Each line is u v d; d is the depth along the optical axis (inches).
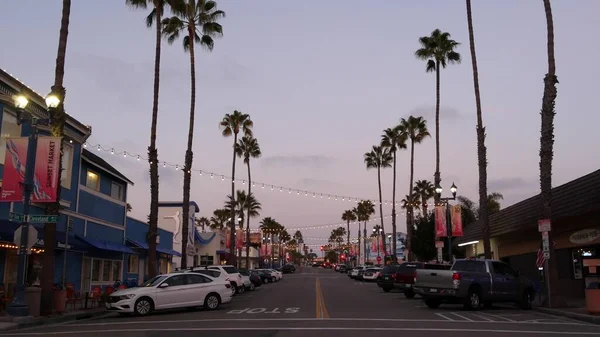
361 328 616.1
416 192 3014.3
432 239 2132.1
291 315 786.2
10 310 708.7
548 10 928.9
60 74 815.1
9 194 741.3
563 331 595.8
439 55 1748.3
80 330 628.4
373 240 4527.6
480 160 1156.5
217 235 2802.7
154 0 1197.1
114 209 1390.3
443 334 562.6
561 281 1149.1
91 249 1228.5
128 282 1102.4
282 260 6407.5
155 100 1182.9
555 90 916.6
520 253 1384.1
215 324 666.8
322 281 2294.5
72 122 1111.0
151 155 1168.2
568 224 1099.3
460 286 860.0
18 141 754.8
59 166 761.0
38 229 983.6
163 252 1702.8
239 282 1309.1
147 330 609.3
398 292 1424.7
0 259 912.3
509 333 573.3
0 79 864.9
